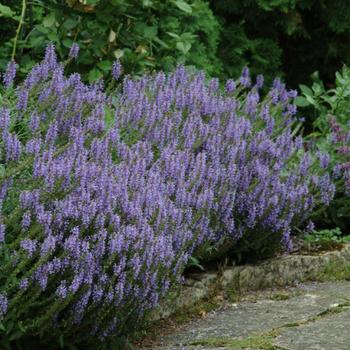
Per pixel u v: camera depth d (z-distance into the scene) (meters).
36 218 5.78
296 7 15.52
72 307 5.97
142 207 6.44
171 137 7.77
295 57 16.16
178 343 6.76
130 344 6.44
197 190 7.54
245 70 9.69
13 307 5.73
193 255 7.66
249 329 7.07
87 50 10.00
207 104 8.45
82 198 5.96
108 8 9.86
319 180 9.22
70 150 6.45
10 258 5.69
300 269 8.79
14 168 6.00
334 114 10.99
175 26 10.71
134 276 6.08
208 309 7.71
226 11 15.23
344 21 15.27
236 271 8.29
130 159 6.79
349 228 10.22
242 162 8.31
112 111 8.20
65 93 7.40
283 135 8.84
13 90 7.48
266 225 8.47
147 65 10.40
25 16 10.33
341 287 8.60
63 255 5.77
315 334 6.71
